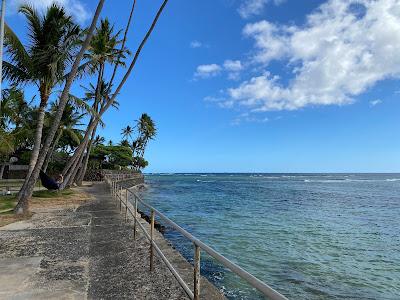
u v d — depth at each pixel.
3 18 12.23
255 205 31.61
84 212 13.30
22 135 29.52
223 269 10.11
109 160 72.12
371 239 15.76
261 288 2.12
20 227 10.02
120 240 8.34
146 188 63.84
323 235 16.59
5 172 41.81
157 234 9.14
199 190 57.97
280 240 15.19
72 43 15.41
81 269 6.05
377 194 48.19
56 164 45.91
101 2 13.23
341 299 8.42
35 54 14.94
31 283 5.31
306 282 9.59
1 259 6.62
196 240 3.71
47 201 17.41
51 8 14.98
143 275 5.77
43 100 15.55
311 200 37.66
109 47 24.55
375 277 10.12
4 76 15.42
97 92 27.09
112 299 4.76
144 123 93.88
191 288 5.22
